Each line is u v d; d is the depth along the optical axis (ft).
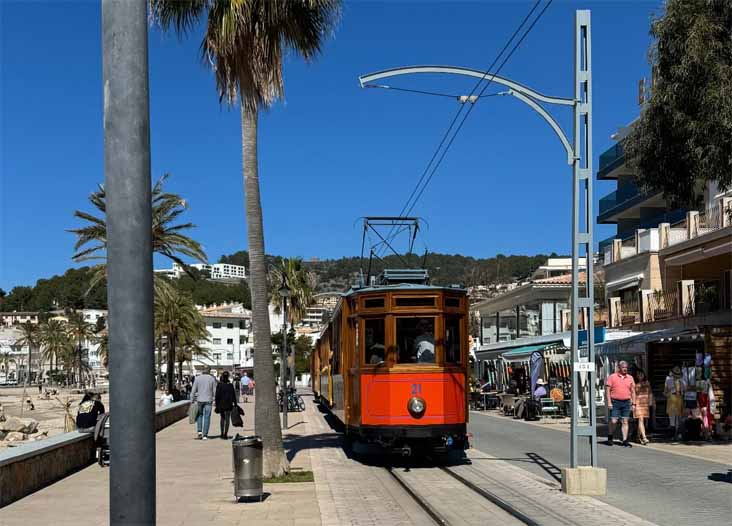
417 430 49.52
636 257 108.99
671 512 33.65
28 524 31.22
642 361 87.35
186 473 47.75
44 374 485.56
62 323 374.84
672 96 57.93
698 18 56.18
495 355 139.13
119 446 12.80
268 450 44.96
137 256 13.16
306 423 95.86
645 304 99.30
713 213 90.53
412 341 50.85
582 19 40.96
